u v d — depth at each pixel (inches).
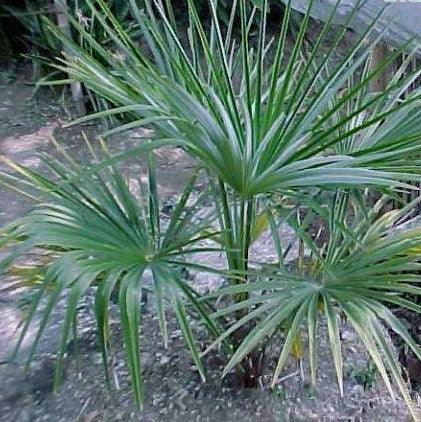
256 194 58.2
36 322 83.1
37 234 54.6
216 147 53.9
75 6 132.3
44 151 126.6
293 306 56.4
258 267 84.4
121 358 77.1
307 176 53.2
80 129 133.5
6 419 70.9
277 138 55.2
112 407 71.4
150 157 65.4
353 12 61.7
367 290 57.5
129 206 62.3
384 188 63.3
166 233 60.9
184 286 56.8
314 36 144.8
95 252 55.8
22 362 77.2
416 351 53.6
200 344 76.9
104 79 62.3
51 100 142.3
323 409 70.5
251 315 56.2
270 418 69.3
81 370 75.9
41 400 72.7
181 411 70.2
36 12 130.3
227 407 70.3
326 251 70.5
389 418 70.1
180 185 115.2
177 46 61.2
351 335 79.4
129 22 138.3
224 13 157.0
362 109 56.6
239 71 89.1
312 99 59.2
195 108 54.5
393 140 59.7
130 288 53.6
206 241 93.2
